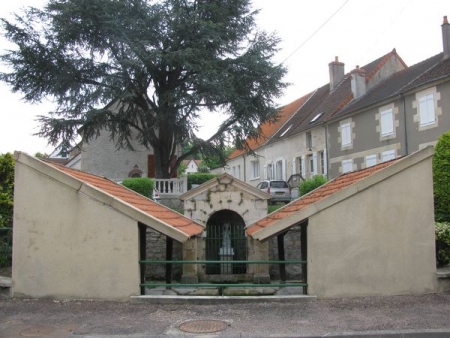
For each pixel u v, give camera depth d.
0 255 9.59
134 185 18.81
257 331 5.70
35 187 7.55
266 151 41.50
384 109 25.03
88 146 30.97
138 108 23.38
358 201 7.49
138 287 7.29
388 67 30.86
